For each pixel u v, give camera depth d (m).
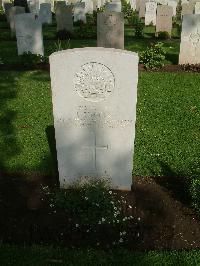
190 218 1.48
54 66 1.38
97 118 1.47
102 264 1.25
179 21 5.96
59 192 1.57
